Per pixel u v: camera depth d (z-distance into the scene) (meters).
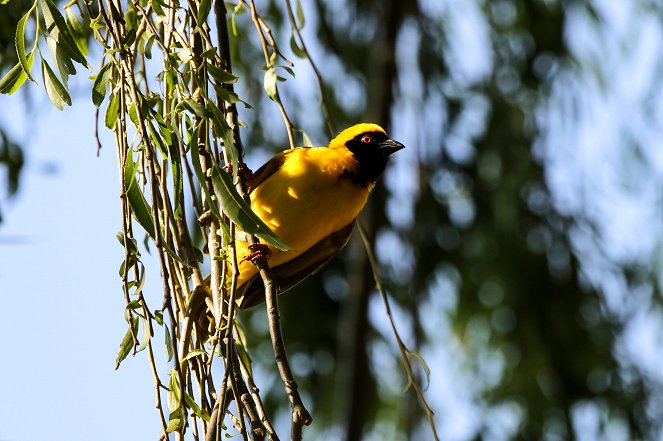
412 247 10.41
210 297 5.71
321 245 8.50
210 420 4.98
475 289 10.65
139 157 5.62
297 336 10.61
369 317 10.23
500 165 10.68
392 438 10.48
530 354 10.48
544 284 10.54
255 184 8.02
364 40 11.28
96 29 5.51
